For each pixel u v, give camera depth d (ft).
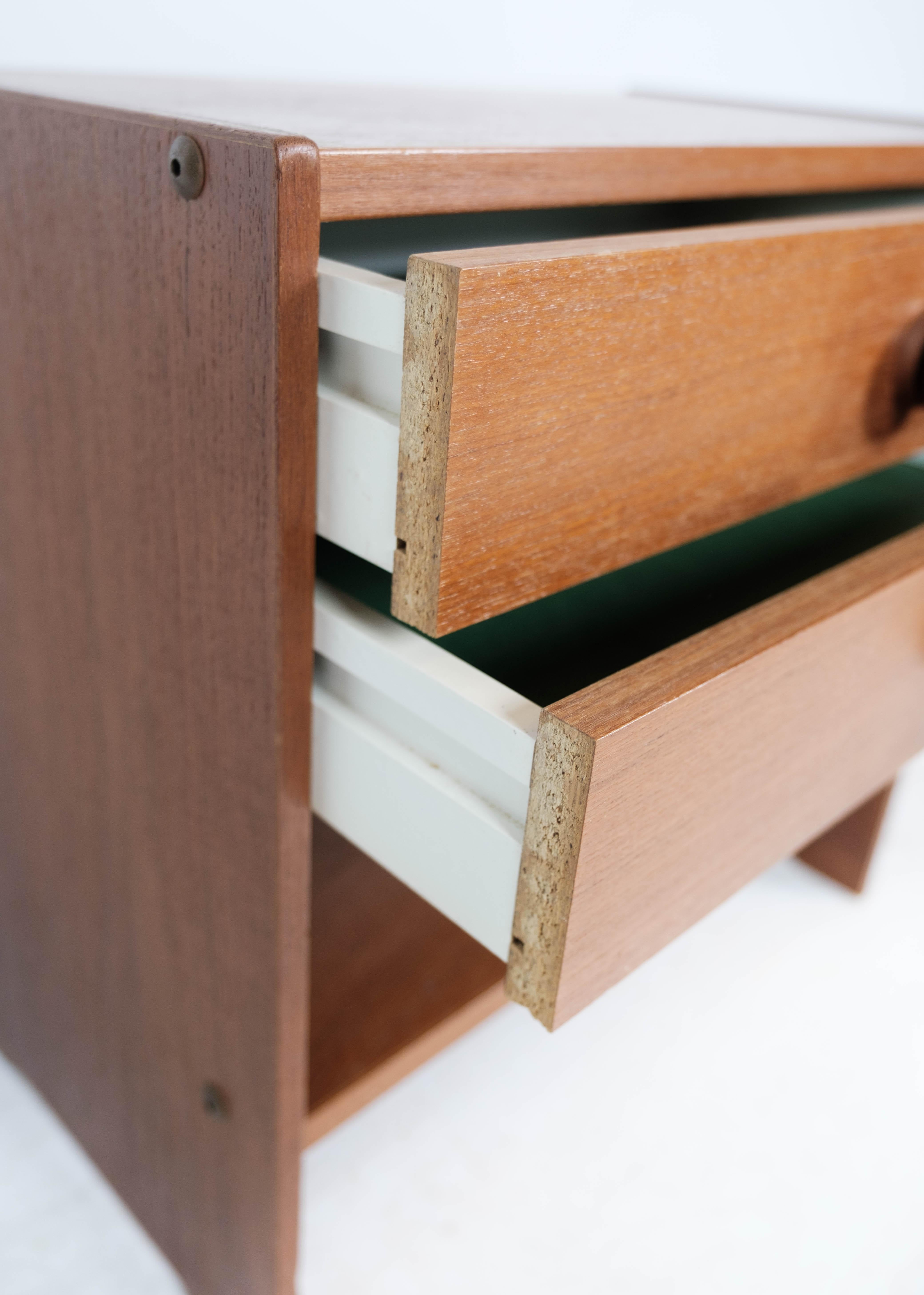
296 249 1.53
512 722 1.61
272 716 1.81
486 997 2.67
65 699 2.26
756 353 1.86
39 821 2.49
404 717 1.81
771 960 3.53
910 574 1.95
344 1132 2.84
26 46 2.63
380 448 1.61
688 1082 3.06
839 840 3.82
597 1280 2.53
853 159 2.24
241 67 3.01
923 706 2.20
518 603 1.70
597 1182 2.75
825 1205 2.72
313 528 1.71
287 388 1.60
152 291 1.71
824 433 2.09
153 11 2.78
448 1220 2.64
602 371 1.63
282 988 2.01
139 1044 2.44
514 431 1.57
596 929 1.67
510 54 3.57
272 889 1.94
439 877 1.82
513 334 1.51
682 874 1.78
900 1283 2.56
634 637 2.08
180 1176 2.45
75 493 2.02
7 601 2.32
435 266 1.43
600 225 2.66
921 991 3.44
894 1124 2.97
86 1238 2.63
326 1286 2.49
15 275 1.96
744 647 1.71
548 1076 3.05
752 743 1.78
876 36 4.63
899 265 2.03
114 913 2.36
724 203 2.74
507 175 1.75
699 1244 2.62
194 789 2.02
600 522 1.76
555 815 1.57
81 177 1.75
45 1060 2.86
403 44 3.31
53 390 1.98
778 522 2.57
